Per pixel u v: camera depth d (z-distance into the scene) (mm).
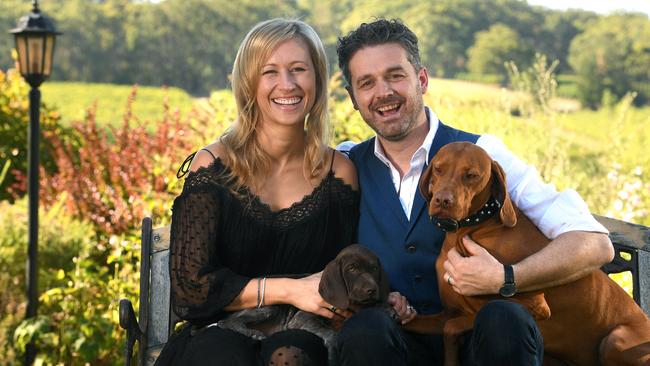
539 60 7887
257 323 3355
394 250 3438
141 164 7621
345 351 2803
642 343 3061
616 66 34500
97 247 7074
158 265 3709
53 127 10578
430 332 3193
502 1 37625
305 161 3562
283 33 3516
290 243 3484
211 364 2996
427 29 35281
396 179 3527
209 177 3443
